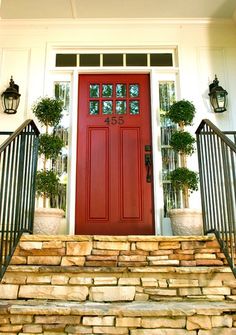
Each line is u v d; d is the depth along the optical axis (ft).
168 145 12.53
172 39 13.20
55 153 11.01
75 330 6.02
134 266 7.58
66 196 12.03
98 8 12.59
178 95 12.87
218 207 8.11
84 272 7.18
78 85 13.00
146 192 12.15
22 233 7.99
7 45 13.05
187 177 10.51
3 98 12.34
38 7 12.50
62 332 6.02
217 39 13.20
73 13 12.84
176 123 11.78
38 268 7.16
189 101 11.88
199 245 7.91
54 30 13.19
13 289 7.06
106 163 12.37
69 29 13.21
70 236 7.86
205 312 6.07
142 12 12.86
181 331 5.98
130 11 12.78
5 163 7.52
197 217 9.99
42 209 9.86
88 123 12.70
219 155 7.83
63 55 13.23
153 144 12.42
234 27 13.17
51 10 12.67
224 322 6.05
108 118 12.76
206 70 12.94
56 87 13.04
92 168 12.31
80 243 7.81
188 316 6.05
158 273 7.25
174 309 6.09
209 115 12.51
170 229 11.69
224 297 7.13
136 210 12.00
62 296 7.01
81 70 13.01
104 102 12.92
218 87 12.25
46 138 10.86
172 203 12.02
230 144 6.86
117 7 12.53
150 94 12.93
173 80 13.08
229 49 13.08
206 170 9.09
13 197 7.73
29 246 7.76
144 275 7.23
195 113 12.30
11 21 13.11
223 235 7.52
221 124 12.42
